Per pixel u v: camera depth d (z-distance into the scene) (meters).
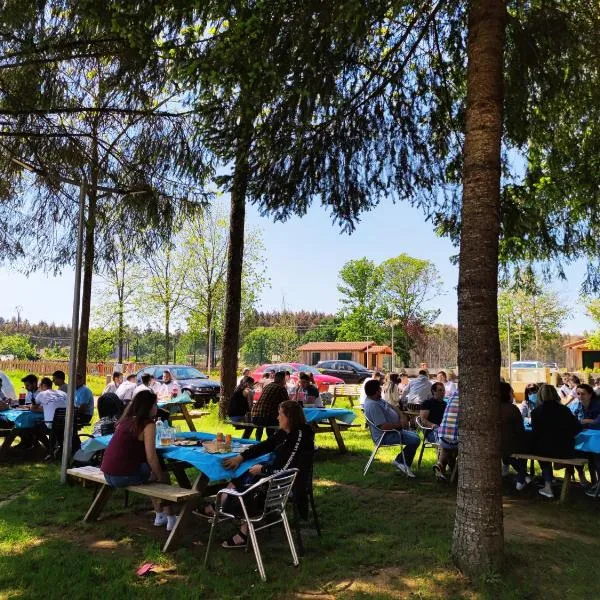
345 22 4.85
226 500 5.13
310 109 5.84
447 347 54.34
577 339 51.75
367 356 42.62
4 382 11.66
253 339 55.28
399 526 5.69
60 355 52.12
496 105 4.66
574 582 4.39
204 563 4.62
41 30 6.09
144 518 5.93
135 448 5.32
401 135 7.06
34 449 9.71
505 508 6.55
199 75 4.94
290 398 11.43
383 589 4.22
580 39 5.78
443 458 7.73
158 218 8.17
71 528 5.57
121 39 5.74
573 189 7.08
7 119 7.50
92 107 7.39
